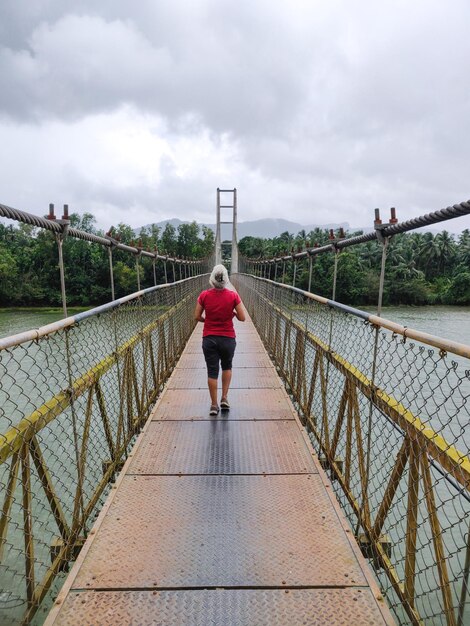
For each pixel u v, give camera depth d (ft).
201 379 17.21
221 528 7.71
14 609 10.63
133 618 5.86
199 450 10.76
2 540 6.21
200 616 5.91
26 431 6.40
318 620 5.86
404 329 6.44
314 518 8.03
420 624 6.44
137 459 10.28
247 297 48.91
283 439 11.41
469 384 32.58
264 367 19.27
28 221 8.68
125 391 12.99
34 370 31.89
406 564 6.92
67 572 8.08
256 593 6.30
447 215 7.14
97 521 7.84
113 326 10.91
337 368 10.48
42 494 18.84
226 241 215.72
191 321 32.81
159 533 7.56
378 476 15.62
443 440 5.68
